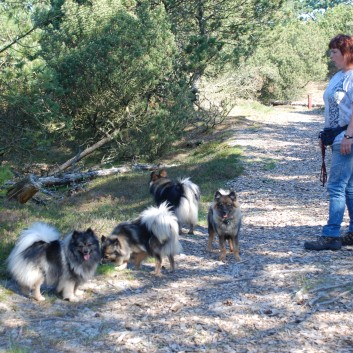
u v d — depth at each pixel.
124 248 7.00
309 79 47.22
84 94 22.11
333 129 6.86
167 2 25.20
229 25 27.38
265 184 15.70
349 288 5.59
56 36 21.88
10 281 6.11
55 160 24.33
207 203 12.93
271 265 6.98
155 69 21.62
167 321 5.16
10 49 14.16
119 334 4.83
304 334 4.65
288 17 29.58
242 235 9.38
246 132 28.27
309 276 6.18
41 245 5.71
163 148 24.75
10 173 9.38
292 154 21.59
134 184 16.91
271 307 5.35
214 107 31.23
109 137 23.22
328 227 7.35
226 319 5.14
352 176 7.22
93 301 5.82
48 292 5.97
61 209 11.98
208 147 25.27
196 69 23.62
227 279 6.56
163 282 6.57
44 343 4.62
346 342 4.43
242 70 34.12
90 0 22.75
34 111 15.70
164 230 6.80
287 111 41.09
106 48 21.14
